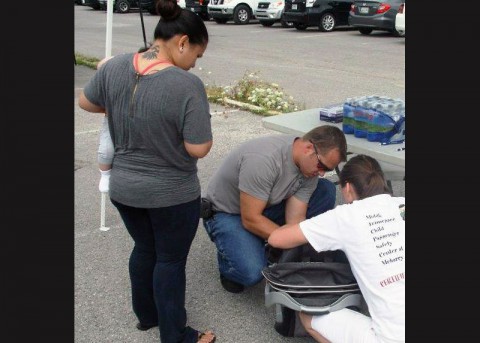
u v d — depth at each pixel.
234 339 2.94
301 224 2.59
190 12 2.43
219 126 6.84
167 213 2.54
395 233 2.42
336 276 2.62
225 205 3.17
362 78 9.71
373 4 14.70
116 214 4.43
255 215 2.96
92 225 4.24
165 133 2.41
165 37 2.42
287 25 17.92
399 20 14.36
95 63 10.82
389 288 2.34
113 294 3.35
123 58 2.49
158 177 2.49
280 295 2.64
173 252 2.65
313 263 2.64
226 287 3.37
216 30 17.08
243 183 2.93
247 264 3.02
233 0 18.38
